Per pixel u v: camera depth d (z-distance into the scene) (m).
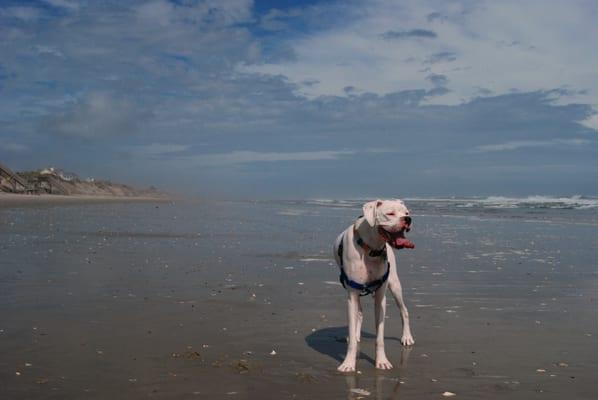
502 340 3.72
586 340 3.72
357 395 2.79
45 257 6.69
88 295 4.74
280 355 3.37
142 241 8.73
